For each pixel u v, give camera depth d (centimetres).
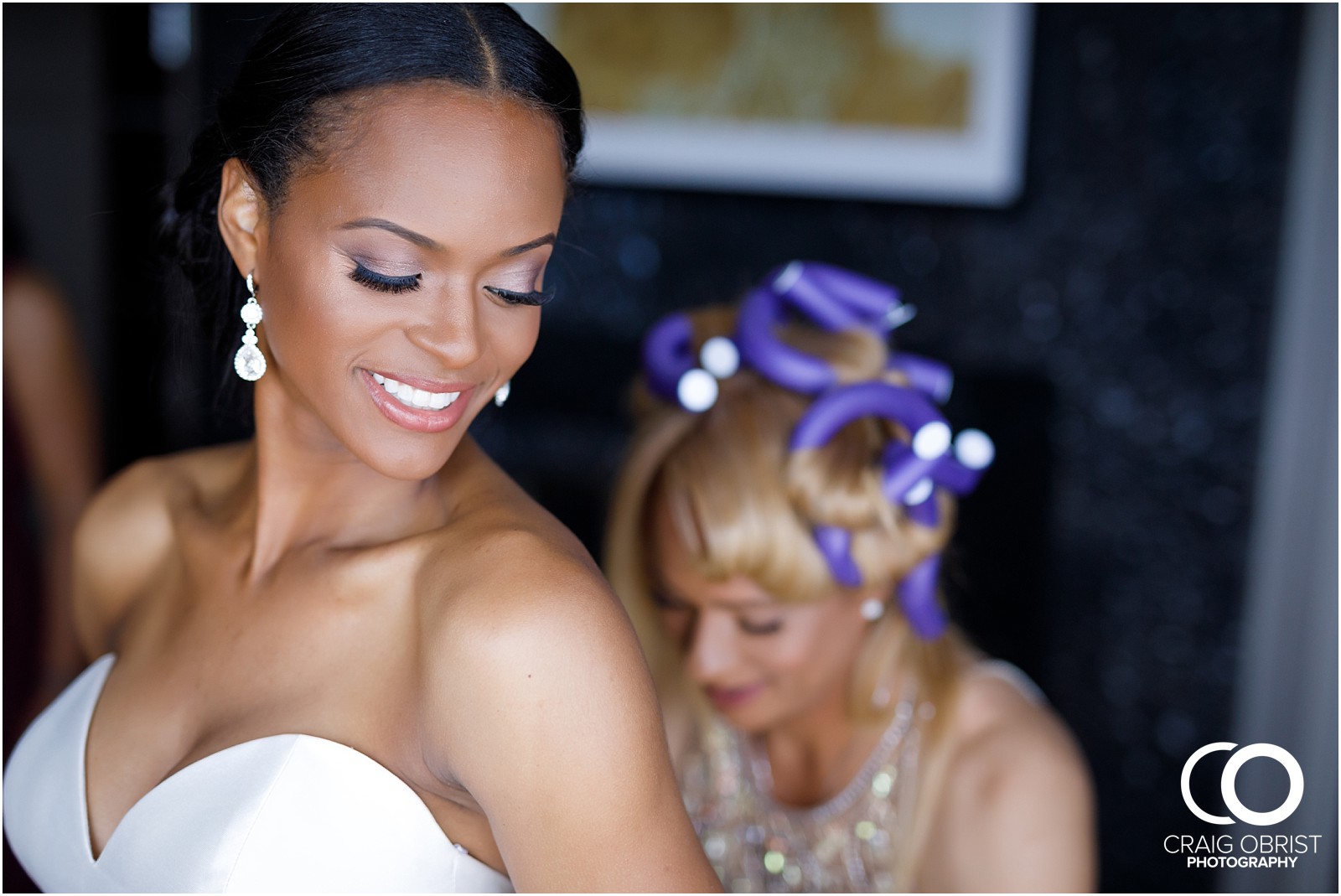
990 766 153
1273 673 274
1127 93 266
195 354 120
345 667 96
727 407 144
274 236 87
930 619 150
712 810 162
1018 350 277
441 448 88
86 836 106
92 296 280
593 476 286
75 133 276
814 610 146
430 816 92
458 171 80
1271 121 263
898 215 273
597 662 80
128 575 127
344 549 100
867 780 155
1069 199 271
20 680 219
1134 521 280
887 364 154
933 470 141
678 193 275
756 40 267
